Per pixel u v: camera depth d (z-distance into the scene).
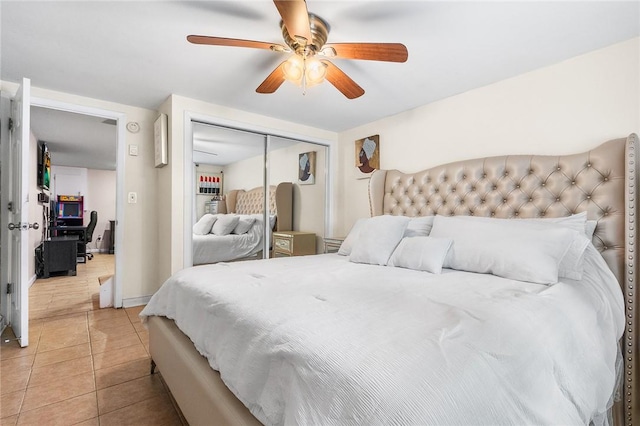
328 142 3.86
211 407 1.07
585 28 1.71
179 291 1.61
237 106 3.04
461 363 0.71
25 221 2.17
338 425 0.64
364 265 2.03
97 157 6.18
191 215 2.89
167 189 2.91
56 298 3.49
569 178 1.94
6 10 1.62
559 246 1.52
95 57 2.12
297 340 0.85
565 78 2.04
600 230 1.77
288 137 3.53
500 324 0.91
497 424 0.66
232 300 1.22
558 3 1.51
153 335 1.77
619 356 1.45
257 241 3.39
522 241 1.61
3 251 2.54
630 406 1.50
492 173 2.31
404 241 2.03
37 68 2.29
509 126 2.31
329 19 1.66
